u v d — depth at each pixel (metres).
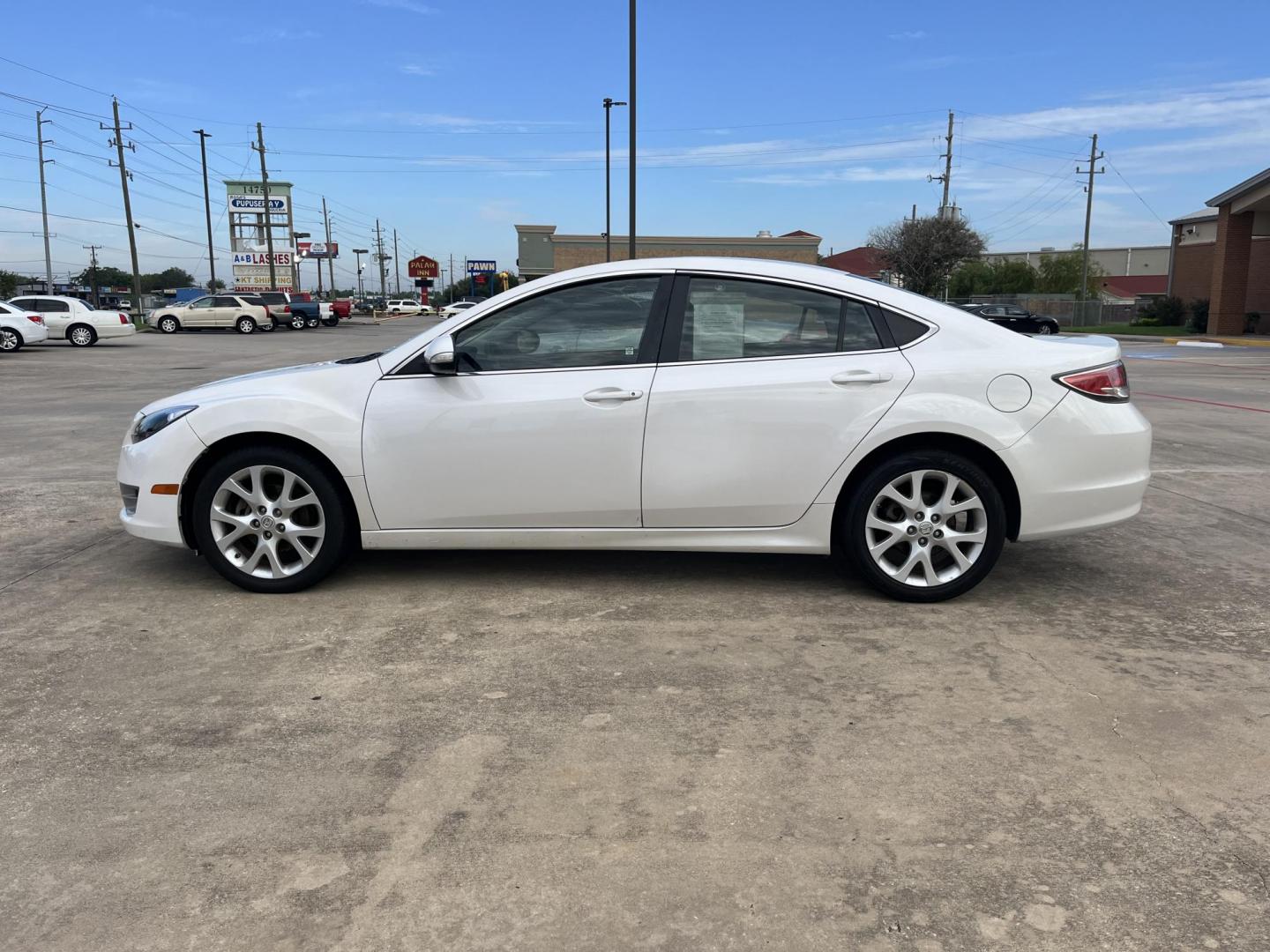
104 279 131.75
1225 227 32.50
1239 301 32.66
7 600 4.39
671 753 2.97
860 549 4.23
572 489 4.22
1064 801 2.68
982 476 4.12
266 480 4.46
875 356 4.17
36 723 3.17
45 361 21.53
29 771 2.86
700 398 4.14
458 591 4.51
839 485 4.18
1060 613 4.21
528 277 53.59
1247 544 5.38
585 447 4.18
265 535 4.40
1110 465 4.18
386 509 4.30
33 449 8.92
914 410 4.09
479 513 4.28
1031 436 4.10
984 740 3.04
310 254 107.00
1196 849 2.46
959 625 4.05
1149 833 2.53
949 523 4.27
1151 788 2.74
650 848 2.47
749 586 4.57
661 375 4.18
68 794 2.73
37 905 2.25
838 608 4.25
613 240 53.28
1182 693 3.38
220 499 4.37
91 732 3.11
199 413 4.33
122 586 4.59
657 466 4.18
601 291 4.27
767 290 4.24
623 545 4.30
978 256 53.72
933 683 3.46
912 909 2.23
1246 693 3.38
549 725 3.15
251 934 2.15
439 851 2.46
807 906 2.24
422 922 2.19
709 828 2.56
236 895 2.29
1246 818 2.60
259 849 2.47
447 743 3.03
